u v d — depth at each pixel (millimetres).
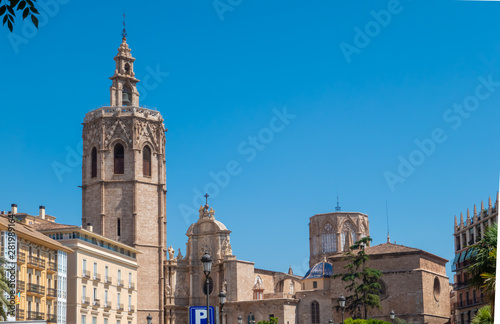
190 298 159125
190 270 160000
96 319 122438
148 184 155625
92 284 121938
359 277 131500
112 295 129500
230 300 154375
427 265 143000
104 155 154250
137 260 151125
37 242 104188
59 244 110875
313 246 192375
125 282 135625
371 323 94000
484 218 123562
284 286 176375
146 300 151125
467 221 131750
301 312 151250
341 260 145875
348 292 143750
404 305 138875
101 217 152375
